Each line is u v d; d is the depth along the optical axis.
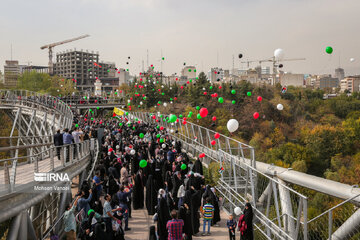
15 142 37.56
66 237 8.56
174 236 7.02
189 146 20.02
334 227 9.20
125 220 9.03
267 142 66.19
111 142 17.03
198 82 73.88
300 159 53.34
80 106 47.47
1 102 36.62
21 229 6.55
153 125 29.31
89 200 8.26
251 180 9.44
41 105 30.66
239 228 7.78
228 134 59.75
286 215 7.80
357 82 153.88
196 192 8.97
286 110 79.62
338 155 57.72
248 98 77.38
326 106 85.00
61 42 153.50
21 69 162.00
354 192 8.41
